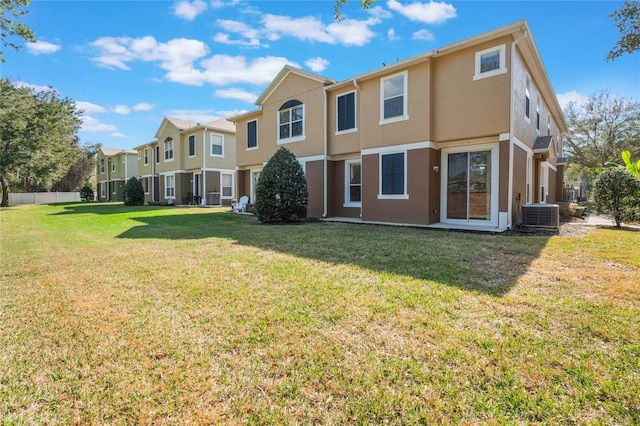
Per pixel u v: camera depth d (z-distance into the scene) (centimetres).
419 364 253
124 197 2498
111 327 325
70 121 2783
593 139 2784
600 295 381
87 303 390
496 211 962
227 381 238
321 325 318
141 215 1540
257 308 362
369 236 812
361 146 1193
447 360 257
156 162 2791
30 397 225
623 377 232
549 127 1630
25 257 658
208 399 221
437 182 1074
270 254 623
